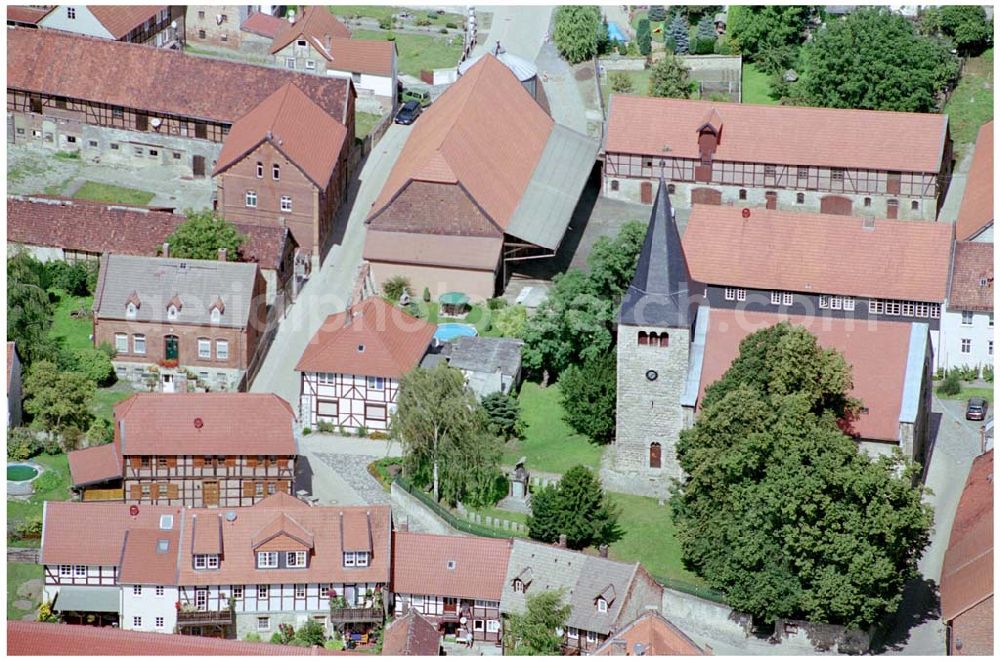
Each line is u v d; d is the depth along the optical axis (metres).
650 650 192.88
